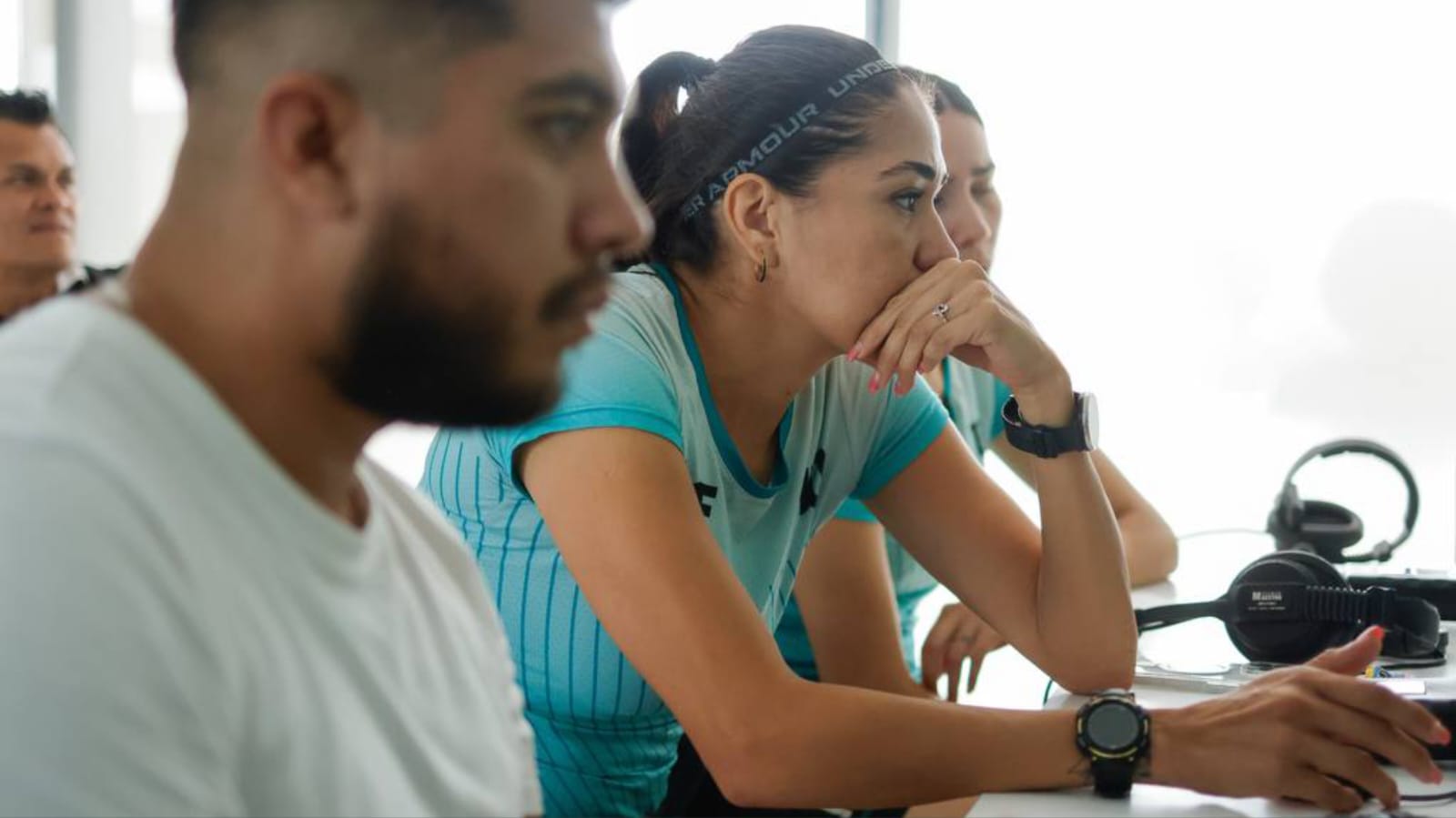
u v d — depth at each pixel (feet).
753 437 4.56
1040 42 11.30
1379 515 10.41
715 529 4.45
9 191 9.17
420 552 2.66
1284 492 6.44
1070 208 11.37
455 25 2.02
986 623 5.44
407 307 2.06
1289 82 10.78
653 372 4.09
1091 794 3.62
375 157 2.02
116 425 1.94
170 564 1.91
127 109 11.88
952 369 6.75
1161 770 3.55
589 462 3.92
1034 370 4.53
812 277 4.24
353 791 2.18
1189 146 11.07
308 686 2.11
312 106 1.99
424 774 2.37
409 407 2.18
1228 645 5.24
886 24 11.27
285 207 2.03
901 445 5.04
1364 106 10.61
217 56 2.02
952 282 4.35
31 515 1.80
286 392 2.15
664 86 4.54
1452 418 10.50
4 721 1.72
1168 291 11.19
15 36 11.84
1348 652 3.85
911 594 6.92
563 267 2.18
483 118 2.06
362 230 2.03
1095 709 3.65
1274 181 10.87
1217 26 10.93
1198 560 7.38
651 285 4.35
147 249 2.13
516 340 2.15
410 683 2.39
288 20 1.99
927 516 5.02
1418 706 3.55
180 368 2.04
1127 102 11.18
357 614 2.27
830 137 4.16
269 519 2.12
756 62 4.27
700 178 4.30
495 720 2.68
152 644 1.83
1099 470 6.86
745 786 3.70
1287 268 10.89
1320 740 3.49
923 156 4.25
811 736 3.67
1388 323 10.63
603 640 4.37
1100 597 4.66
